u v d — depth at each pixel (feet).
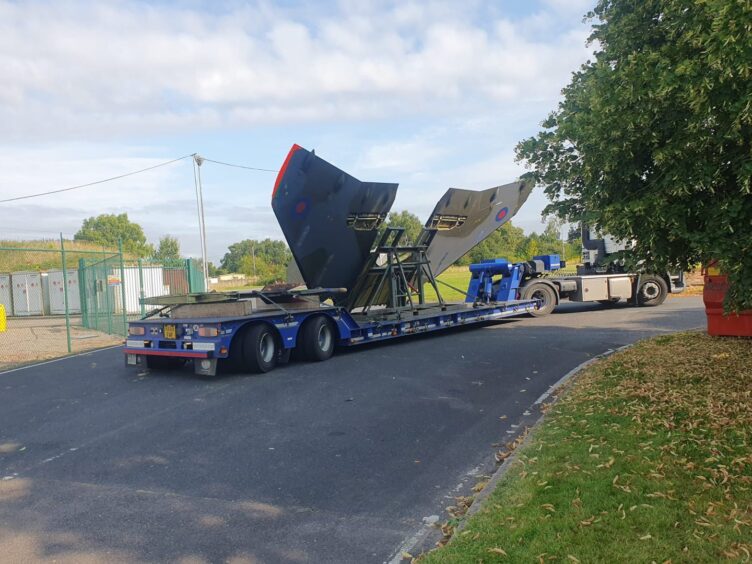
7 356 46.03
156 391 29.99
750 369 25.86
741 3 13.51
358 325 39.45
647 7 19.89
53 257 123.54
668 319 50.85
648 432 18.13
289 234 35.99
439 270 49.21
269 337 34.04
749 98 14.51
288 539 13.73
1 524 14.96
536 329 48.16
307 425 22.82
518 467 16.51
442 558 11.81
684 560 10.97
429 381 29.71
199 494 16.48
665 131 18.38
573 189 23.62
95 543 13.76
